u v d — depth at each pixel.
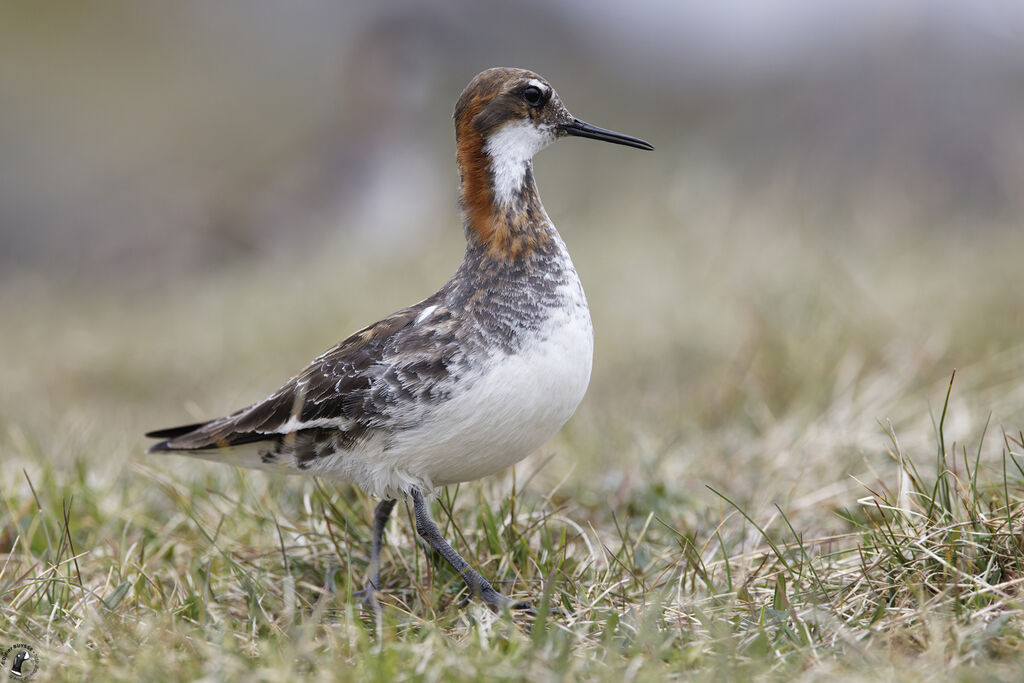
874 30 22.73
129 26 32.91
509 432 7.90
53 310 21.58
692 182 19.02
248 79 32.59
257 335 17.39
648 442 10.93
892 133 21.00
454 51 30.62
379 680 6.30
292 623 7.27
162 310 21.05
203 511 9.56
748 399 11.73
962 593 6.95
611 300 15.91
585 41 32.69
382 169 25.62
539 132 8.73
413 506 8.27
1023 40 21.19
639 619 7.08
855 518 8.73
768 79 25.70
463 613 7.55
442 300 8.24
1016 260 14.28
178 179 28.08
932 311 12.98
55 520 9.14
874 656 6.29
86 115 29.61
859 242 16.66
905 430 10.11
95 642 7.16
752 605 7.28
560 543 8.34
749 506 9.38
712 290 15.02
